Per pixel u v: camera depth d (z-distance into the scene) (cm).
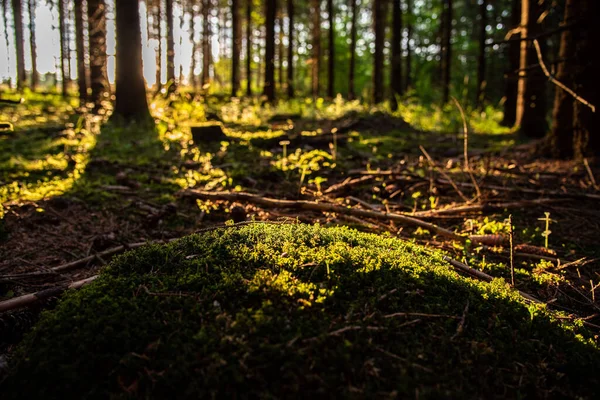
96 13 1482
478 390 161
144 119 1084
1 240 378
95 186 548
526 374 172
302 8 3284
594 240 400
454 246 368
